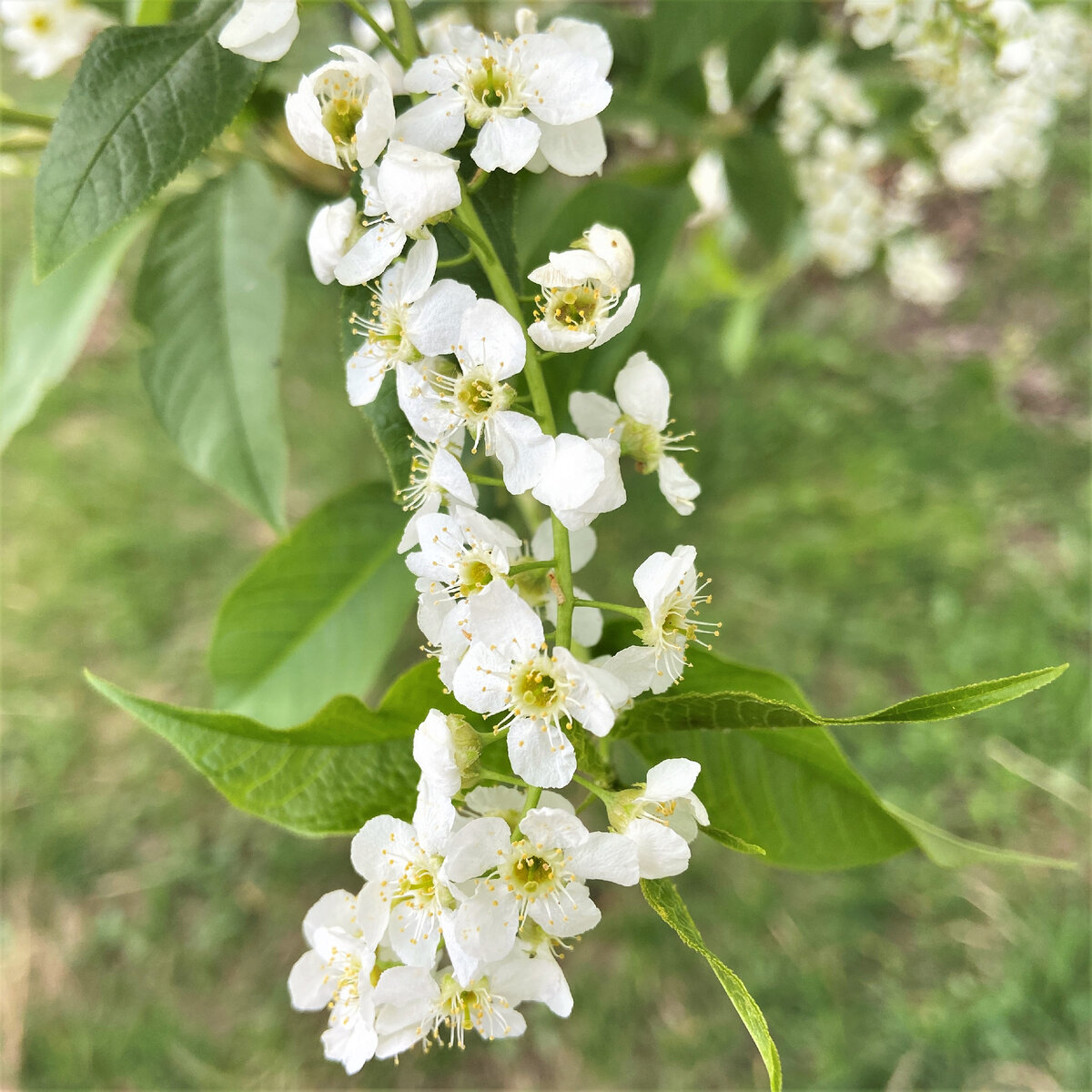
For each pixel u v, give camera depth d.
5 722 0.32
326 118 0.10
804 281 0.35
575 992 0.28
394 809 0.10
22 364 0.15
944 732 0.30
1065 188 0.35
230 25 0.09
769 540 0.32
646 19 0.16
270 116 0.14
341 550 0.14
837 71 0.19
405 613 0.14
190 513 0.34
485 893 0.08
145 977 0.30
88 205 0.09
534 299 0.10
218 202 0.14
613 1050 0.28
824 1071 0.27
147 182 0.09
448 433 0.09
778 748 0.10
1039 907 0.29
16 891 0.31
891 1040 0.28
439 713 0.09
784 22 0.16
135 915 0.30
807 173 0.22
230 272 0.14
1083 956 0.28
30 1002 0.30
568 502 0.09
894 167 0.26
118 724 0.32
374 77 0.09
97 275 0.15
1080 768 0.30
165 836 0.31
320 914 0.10
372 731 0.10
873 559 0.32
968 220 0.35
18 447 0.34
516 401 0.10
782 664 0.31
